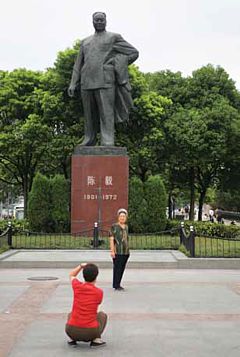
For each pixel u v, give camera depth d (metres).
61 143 29.78
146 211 24.19
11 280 12.79
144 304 9.73
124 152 22.69
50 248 18.70
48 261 15.33
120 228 11.42
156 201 24.25
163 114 32.16
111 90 23.22
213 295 10.77
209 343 6.91
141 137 31.34
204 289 11.55
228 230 24.42
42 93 29.91
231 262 15.36
